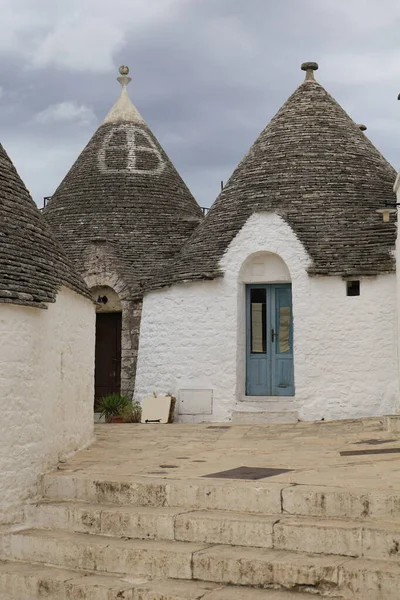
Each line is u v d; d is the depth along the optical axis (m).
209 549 6.68
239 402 16.48
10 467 8.00
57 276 9.48
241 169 19.09
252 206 17.62
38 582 6.73
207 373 16.69
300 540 6.58
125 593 6.26
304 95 19.86
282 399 16.52
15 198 9.65
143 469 8.98
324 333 15.98
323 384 15.84
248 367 17.23
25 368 8.38
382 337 15.65
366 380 15.63
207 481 7.86
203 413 16.53
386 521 6.75
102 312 19.69
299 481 7.74
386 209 15.07
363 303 15.85
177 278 17.17
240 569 6.31
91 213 20.92
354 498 6.91
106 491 8.06
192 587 6.27
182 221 21.03
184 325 17.08
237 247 16.84
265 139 19.28
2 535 7.60
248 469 8.77
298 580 6.10
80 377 10.75
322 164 18.17
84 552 7.04
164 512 7.36
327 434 12.53
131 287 18.91
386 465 8.71
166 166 22.61
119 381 19.52
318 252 16.30
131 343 18.70
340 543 6.43
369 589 5.86
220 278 16.83
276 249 16.56
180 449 11.04
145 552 6.73
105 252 19.30
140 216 20.84
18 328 8.26
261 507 7.26
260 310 17.33
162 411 16.45
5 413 7.99
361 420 14.66
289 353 17.11
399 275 14.73
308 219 16.98
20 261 8.77
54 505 7.93
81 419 10.84
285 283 17.17
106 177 21.69
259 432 13.42
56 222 21.05
